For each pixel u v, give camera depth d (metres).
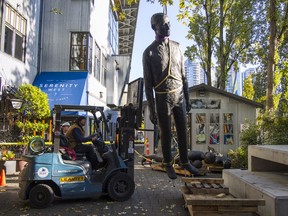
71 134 8.66
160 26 5.89
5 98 13.95
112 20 32.41
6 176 11.98
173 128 6.80
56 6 19.86
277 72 16.62
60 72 19.38
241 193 7.75
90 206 7.88
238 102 18.09
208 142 17.95
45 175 7.84
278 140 11.99
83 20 19.77
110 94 28.19
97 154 8.84
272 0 15.64
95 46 22.30
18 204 8.07
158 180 11.64
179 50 6.13
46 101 14.41
